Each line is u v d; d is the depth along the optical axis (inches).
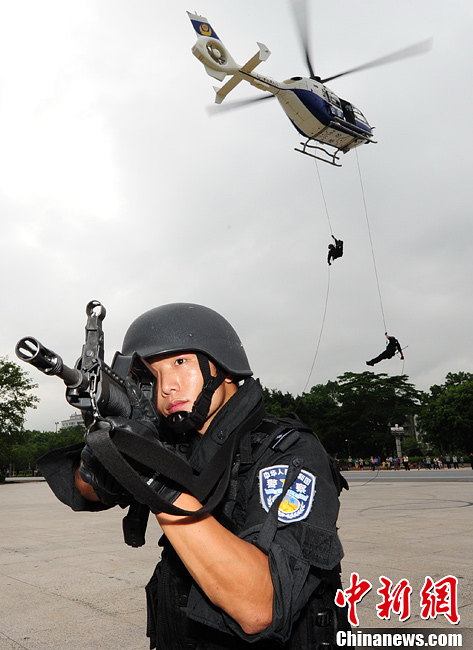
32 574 219.6
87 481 47.1
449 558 221.3
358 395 3289.9
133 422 40.1
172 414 52.9
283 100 763.4
